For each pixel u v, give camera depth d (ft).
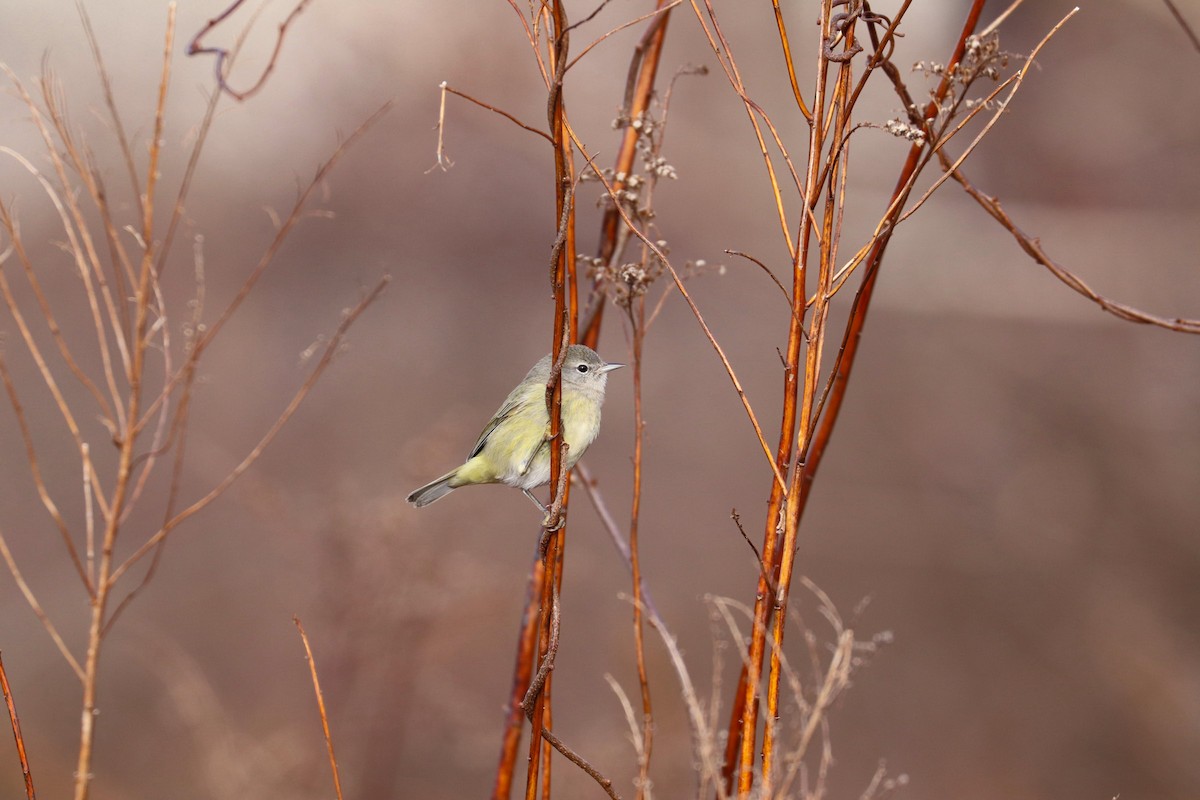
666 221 66.90
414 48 63.57
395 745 33.81
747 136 65.62
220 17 12.19
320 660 34.04
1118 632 53.16
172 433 12.43
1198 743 48.16
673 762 27.14
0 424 55.72
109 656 47.39
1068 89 63.46
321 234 65.21
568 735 38.55
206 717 34.76
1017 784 46.32
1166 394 61.21
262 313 63.31
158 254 12.61
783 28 12.60
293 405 12.93
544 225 67.72
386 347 64.64
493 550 48.44
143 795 40.86
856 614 13.89
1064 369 64.85
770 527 12.40
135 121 52.75
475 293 67.51
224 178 62.85
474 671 36.96
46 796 40.52
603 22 61.77
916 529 59.41
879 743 48.08
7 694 12.51
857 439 66.18
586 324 18.01
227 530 52.24
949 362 67.62
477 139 65.31
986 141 65.00
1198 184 61.93
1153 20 59.41
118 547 52.70
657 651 30.58
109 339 57.98
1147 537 58.23
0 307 57.06
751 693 12.25
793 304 12.33
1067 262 63.05
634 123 16.33
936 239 64.34
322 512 35.50
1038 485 60.95
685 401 68.28
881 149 63.31
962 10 58.49
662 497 62.39
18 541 52.85
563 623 49.29
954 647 53.47
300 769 33.09
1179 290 61.67
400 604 33.81
